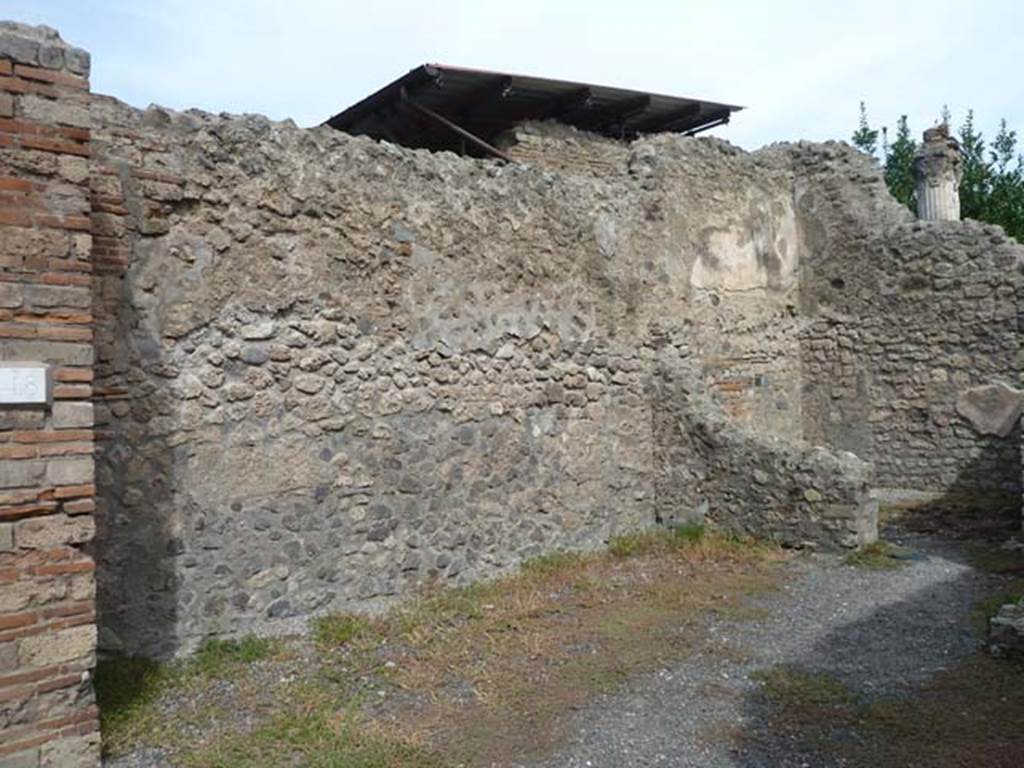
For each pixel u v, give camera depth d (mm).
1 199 3645
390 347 6625
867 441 10789
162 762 3926
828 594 6480
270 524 5922
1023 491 7992
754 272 10492
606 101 11094
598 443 8227
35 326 3699
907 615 5922
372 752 3988
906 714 4324
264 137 5984
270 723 4312
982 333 10078
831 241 11008
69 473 3734
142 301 5387
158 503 5426
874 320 10742
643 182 9047
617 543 8039
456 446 7035
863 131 22609
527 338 7641
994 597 6199
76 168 3855
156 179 5445
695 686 4773
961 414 10195
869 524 7801
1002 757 3836
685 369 8766
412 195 6820
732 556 7586
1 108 3660
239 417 5793
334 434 6277
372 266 6523
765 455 8016
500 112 11117
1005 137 20375
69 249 3814
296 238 6102
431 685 4840
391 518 6578
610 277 8461
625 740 4145
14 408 3602
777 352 10812
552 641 5547
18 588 3600
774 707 4473
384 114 10992
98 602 5164
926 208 11906
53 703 3676
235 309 5793
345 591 6285
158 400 5441
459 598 6500
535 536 7617
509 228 7535
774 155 10977
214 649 5406
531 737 4188
